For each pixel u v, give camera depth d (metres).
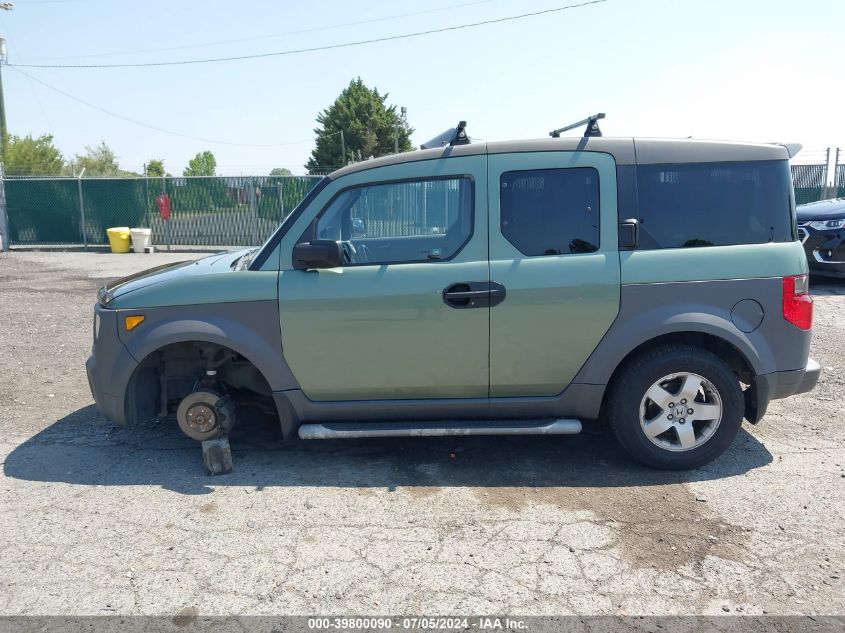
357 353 4.02
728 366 4.06
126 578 3.06
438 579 3.04
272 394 4.10
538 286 3.91
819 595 2.90
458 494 3.88
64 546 3.34
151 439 4.79
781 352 4.02
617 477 4.08
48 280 12.91
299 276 4.01
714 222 4.00
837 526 3.47
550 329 3.95
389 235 4.10
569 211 3.98
